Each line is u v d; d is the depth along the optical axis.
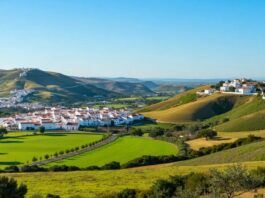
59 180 118.38
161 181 78.81
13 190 75.81
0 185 74.19
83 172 139.00
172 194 75.88
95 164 180.00
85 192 97.12
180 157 176.50
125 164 166.12
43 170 159.12
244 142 188.25
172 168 132.62
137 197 79.31
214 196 56.31
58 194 95.62
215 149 188.12
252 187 57.06
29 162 186.00
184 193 61.72
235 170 56.66
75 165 178.12
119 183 108.38
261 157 131.25
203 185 71.38
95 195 89.69
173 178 80.69
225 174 56.59
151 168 146.88
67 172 142.12
